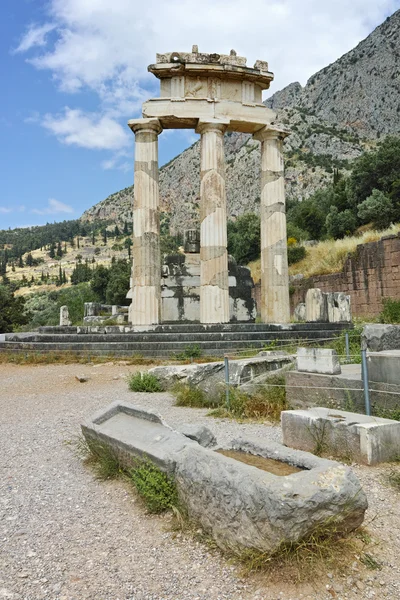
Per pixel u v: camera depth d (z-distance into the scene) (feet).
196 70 66.13
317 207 182.80
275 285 67.82
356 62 522.88
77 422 28.19
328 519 11.71
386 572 11.34
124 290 193.06
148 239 65.05
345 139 413.39
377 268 93.40
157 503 14.99
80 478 18.67
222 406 30.22
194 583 11.25
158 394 36.19
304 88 588.09
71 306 169.17
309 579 10.98
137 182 65.98
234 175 431.43
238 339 57.36
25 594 10.98
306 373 27.50
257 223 176.96
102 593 10.98
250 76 68.18
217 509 12.77
